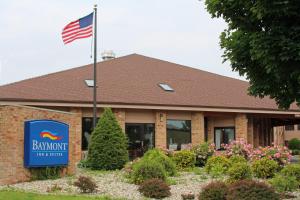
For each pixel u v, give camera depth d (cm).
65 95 2341
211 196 1098
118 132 1961
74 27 2186
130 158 2464
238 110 2712
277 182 1268
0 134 1456
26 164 1519
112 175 1686
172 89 2784
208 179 1574
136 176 1448
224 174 1659
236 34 1023
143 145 2520
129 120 2503
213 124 2942
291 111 2878
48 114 1633
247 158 1977
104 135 1936
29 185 1427
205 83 3102
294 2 869
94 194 1248
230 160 1761
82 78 2659
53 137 1616
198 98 2720
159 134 2538
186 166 1941
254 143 3002
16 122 1507
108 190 1321
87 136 2372
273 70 933
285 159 1750
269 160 1611
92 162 1927
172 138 2602
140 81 2805
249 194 1040
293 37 896
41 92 2331
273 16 906
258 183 1062
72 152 1731
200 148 2125
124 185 1419
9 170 1466
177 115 2633
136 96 2527
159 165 1478
